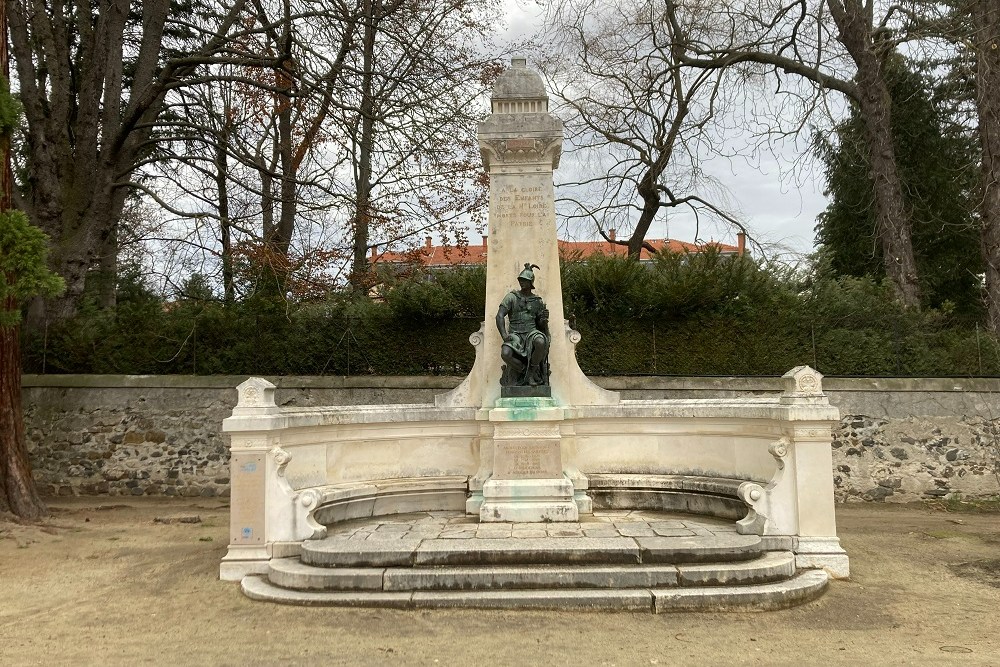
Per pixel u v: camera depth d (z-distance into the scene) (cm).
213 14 1741
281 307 1475
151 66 1588
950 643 534
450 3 1762
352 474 914
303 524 727
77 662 501
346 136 1714
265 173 1523
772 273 1505
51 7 1548
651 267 1543
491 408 915
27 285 888
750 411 822
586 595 606
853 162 1964
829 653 511
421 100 1650
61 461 1361
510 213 949
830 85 1870
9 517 1050
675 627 566
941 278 2019
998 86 1488
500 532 751
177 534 993
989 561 806
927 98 1930
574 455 925
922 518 1123
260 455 729
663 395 1355
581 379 971
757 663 492
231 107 1730
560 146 946
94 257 1517
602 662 494
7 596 679
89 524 1078
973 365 1347
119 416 1370
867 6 1744
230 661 500
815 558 707
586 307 1419
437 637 543
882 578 725
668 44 2044
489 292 945
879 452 1271
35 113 1424
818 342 1370
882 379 1294
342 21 1544
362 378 1405
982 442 1253
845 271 2148
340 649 521
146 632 566
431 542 693
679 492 905
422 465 966
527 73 963
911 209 1800
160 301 1619
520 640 536
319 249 1503
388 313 1445
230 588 686
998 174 1484
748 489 727
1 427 1080
